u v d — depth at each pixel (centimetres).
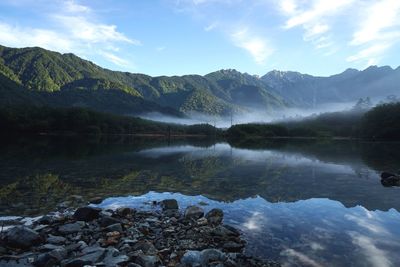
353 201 1992
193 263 1041
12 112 13412
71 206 1783
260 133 18400
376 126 14938
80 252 1106
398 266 1074
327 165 3947
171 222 1495
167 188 2380
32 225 1391
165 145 8412
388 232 1409
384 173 2861
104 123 16362
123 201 1948
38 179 2588
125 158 4438
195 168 3531
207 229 1394
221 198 2067
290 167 3716
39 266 1000
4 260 1035
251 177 2952
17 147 6147
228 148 7488
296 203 1939
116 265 998
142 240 1241
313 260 1113
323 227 1473
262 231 1414
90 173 2989
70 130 15125
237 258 1112
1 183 2378
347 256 1150
